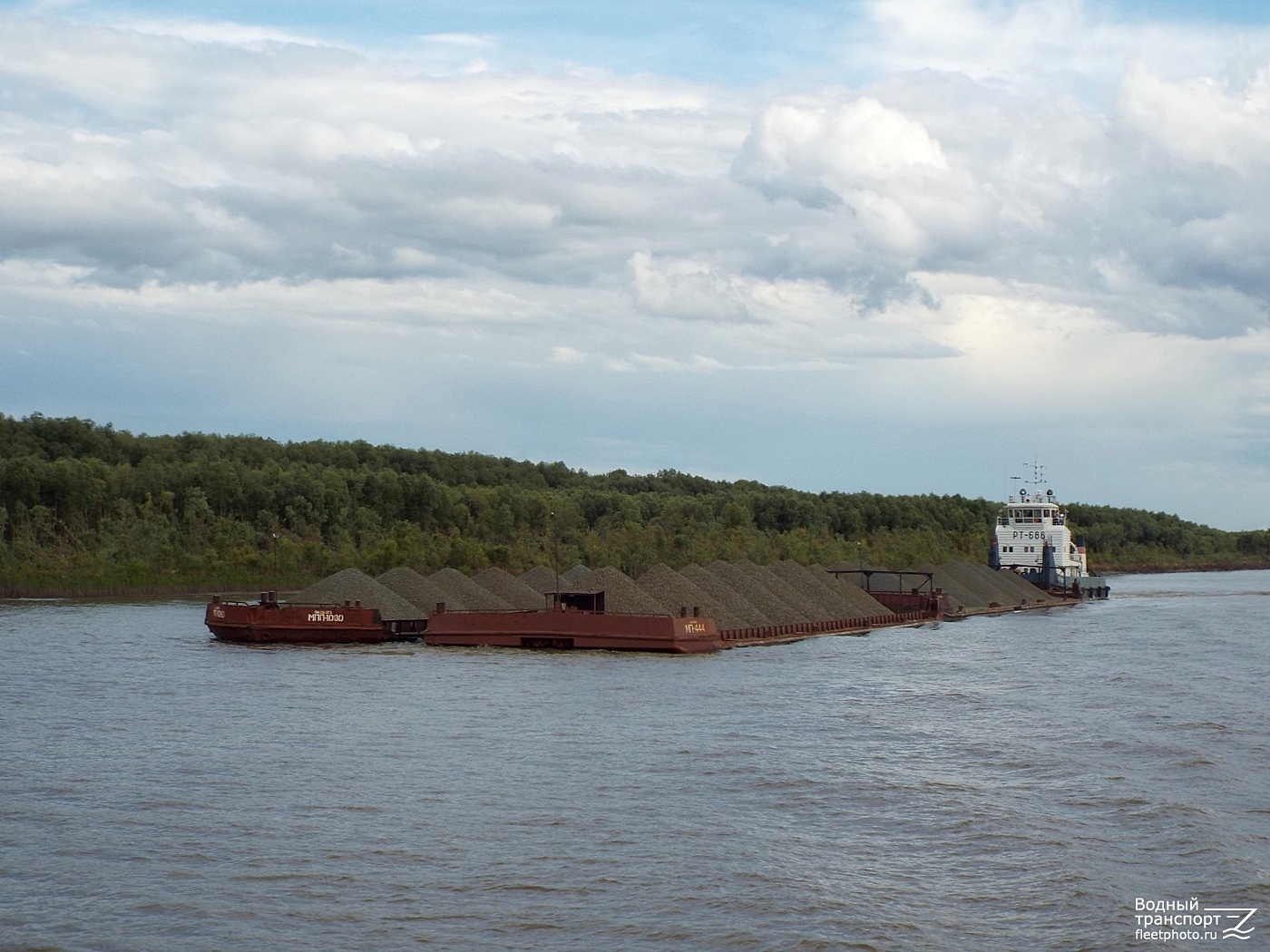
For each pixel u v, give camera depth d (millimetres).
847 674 78000
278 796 42500
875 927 30812
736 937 30031
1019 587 165500
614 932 30328
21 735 53344
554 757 49062
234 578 164375
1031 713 61531
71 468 174125
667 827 38969
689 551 180750
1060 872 34812
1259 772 47406
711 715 59562
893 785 44750
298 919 31094
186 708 60719
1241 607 159375
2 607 134000
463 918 31203
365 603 97312
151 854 36125
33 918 31234
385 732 54312
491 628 91625
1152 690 70125
